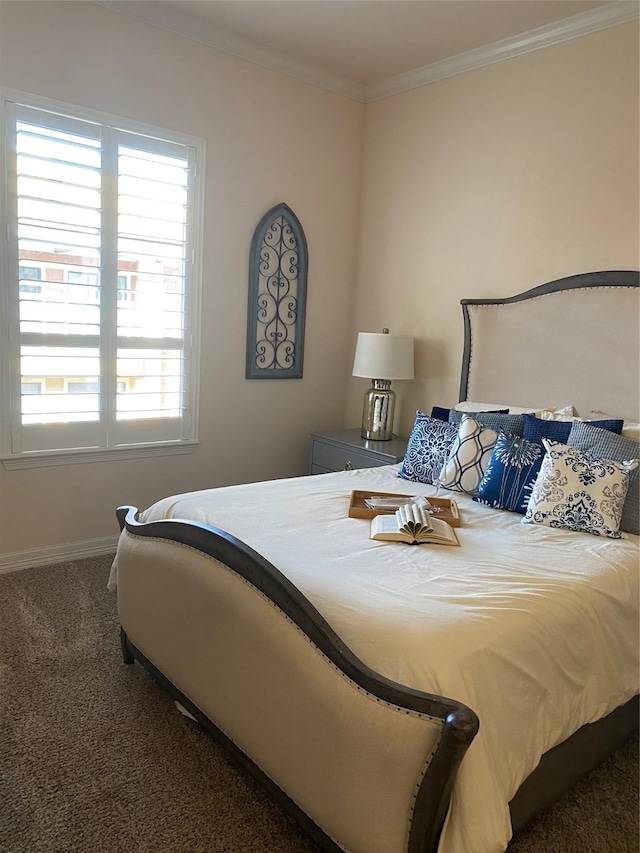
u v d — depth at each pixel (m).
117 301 3.29
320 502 2.48
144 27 3.17
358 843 1.44
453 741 1.22
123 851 1.62
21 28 2.84
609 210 2.98
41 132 2.96
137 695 2.26
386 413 3.84
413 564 1.91
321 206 4.06
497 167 3.42
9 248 2.93
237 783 1.87
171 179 3.39
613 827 1.78
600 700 1.83
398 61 3.62
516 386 3.33
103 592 3.02
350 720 1.41
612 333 2.92
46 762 1.91
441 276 3.77
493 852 1.35
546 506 2.37
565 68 3.09
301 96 3.83
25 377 3.08
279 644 1.61
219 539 1.83
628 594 1.94
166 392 3.56
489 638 1.53
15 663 2.42
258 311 3.88
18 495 3.18
